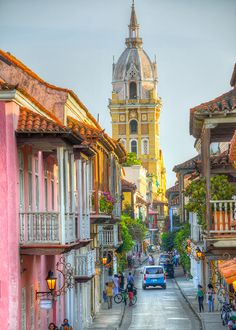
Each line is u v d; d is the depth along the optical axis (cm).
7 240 2878
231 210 3097
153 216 16638
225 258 3173
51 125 2908
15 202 2880
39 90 4062
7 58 4062
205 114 3025
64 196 3089
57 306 3678
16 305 2877
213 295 5191
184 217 7350
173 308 5616
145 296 6625
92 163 4403
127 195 11806
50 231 2945
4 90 2834
